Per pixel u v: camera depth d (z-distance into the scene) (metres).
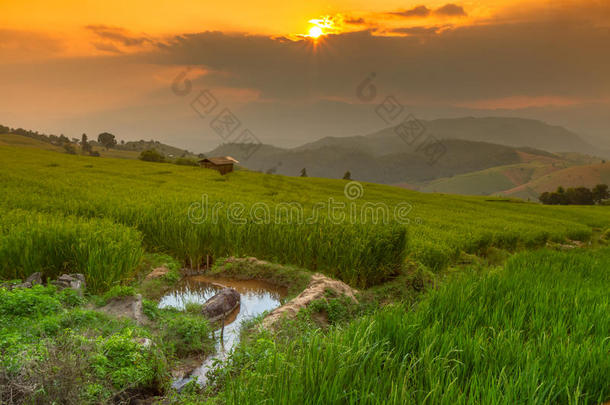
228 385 3.67
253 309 9.75
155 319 8.09
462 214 38.53
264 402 3.21
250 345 6.29
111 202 19.62
